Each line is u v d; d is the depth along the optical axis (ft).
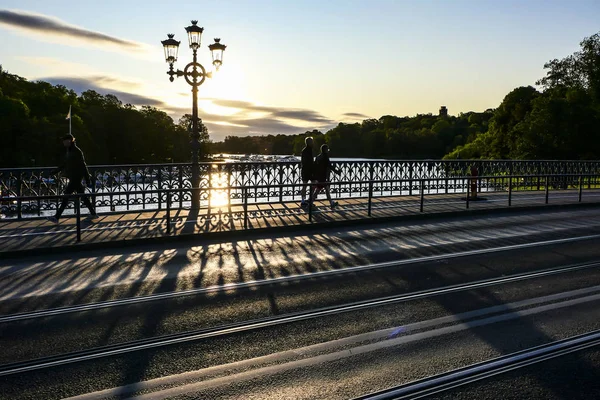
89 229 37.58
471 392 14.23
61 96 282.97
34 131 214.90
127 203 47.03
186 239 36.11
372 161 67.51
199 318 20.12
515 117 234.79
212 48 48.19
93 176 46.78
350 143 370.12
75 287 24.27
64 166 40.93
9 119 211.00
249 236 38.24
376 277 26.40
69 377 15.01
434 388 14.44
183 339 17.98
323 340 17.95
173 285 24.75
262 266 28.73
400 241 36.37
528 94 236.22
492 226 43.39
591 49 195.93
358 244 35.22
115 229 37.76
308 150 49.42
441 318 20.22
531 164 84.43
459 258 30.81
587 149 180.24
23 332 18.54
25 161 206.18
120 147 303.48
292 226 40.57
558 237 37.96
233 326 19.27
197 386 14.51
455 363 16.10
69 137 40.65
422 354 16.78
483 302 22.26
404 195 63.41
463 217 49.08
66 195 32.65
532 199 63.36
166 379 14.93
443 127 384.06
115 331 18.69
